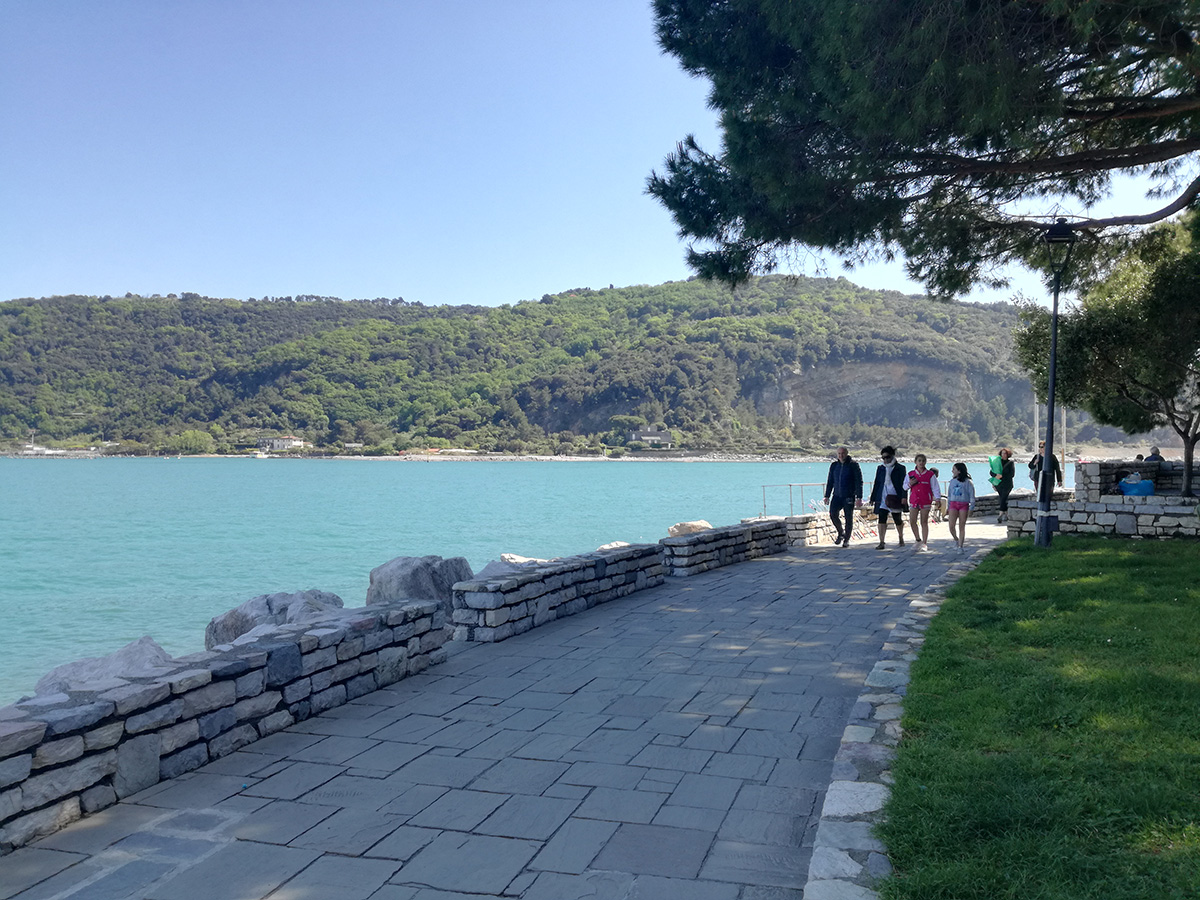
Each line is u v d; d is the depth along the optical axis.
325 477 118.12
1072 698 5.19
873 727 4.81
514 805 4.16
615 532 37.94
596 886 3.35
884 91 8.09
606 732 5.29
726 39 9.45
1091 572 10.18
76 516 50.66
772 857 3.59
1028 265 13.38
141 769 4.38
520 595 8.41
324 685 5.80
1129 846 3.32
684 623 8.84
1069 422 148.38
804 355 187.00
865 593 10.71
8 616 18.34
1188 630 6.93
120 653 8.38
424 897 3.29
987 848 3.28
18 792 3.77
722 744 5.03
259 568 26.50
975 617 7.91
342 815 4.07
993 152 9.52
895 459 15.63
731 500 63.16
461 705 5.93
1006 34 7.93
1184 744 4.38
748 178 9.65
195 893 3.34
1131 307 16.28
